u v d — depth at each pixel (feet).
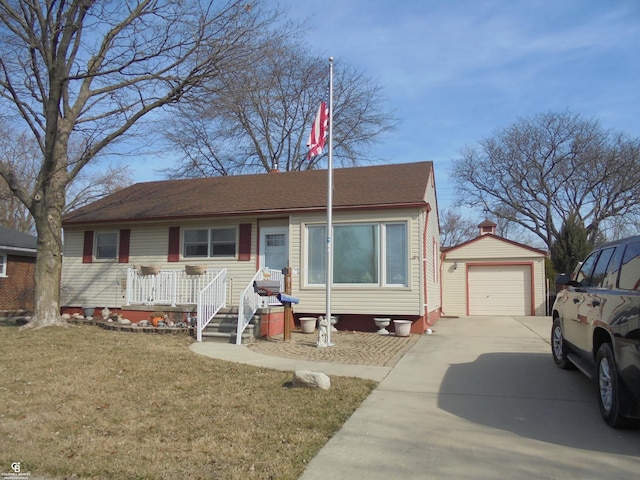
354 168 56.85
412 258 43.32
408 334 40.78
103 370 24.63
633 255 17.24
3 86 38.86
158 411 18.75
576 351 23.15
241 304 36.24
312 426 17.24
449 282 67.62
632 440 16.17
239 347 33.96
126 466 13.99
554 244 81.66
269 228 49.11
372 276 44.29
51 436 16.12
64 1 36.58
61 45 37.76
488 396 21.48
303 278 45.80
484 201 126.11
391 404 20.22
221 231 50.67
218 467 13.94
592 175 111.55
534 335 40.96
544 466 14.11
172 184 62.59
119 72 38.99
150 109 40.45
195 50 38.42
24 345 30.86
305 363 28.30
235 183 58.59
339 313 44.73
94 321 44.21
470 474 13.57
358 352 32.45
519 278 65.82
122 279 52.85
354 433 16.79
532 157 117.60
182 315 41.52
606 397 17.81
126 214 52.85
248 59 40.50
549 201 117.08
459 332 43.80
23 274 71.31
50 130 38.58
